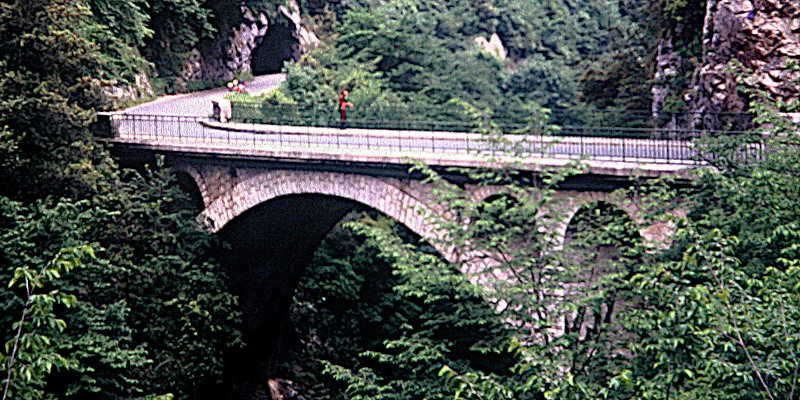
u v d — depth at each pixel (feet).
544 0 396.98
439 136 130.31
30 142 106.22
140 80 193.77
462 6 361.10
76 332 85.46
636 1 225.56
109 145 124.98
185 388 116.57
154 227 117.60
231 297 120.67
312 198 128.57
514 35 364.38
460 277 72.84
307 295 168.45
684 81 144.36
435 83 254.68
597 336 69.56
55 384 84.28
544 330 69.97
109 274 102.99
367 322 171.22
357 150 118.52
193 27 224.94
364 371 75.20
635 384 55.11
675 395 54.34
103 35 169.99
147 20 196.85
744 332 52.29
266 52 268.00
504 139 83.46
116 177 116.16
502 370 134.62
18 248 83.87
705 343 51.98
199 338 115.96
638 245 73.72
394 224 194.70
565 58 374.02
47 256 84.07
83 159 108.06
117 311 92.58
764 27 116.57
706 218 74.33
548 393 51.67
